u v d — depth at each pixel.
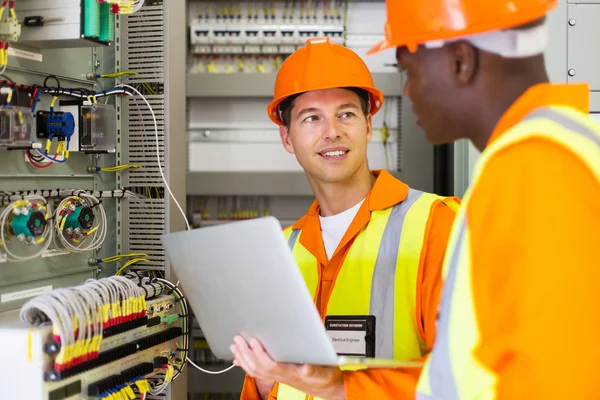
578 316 0.60
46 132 1.45
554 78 2.19
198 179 2.79
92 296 1.23
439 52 0.76
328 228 1.47
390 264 1.32
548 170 0.64
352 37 2.88
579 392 0.59
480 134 0.77
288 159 2.94
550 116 0.68
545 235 0.62
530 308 0.61
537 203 0.64
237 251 0.95
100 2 1.39
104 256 1.72
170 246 1.10
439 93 0.77
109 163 1.76
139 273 1.70
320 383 1.10
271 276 0.93
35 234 1.33
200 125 2.94
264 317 1.00
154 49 1.74
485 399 0.65
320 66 1.41
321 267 1.44
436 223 1.31
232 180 2.79
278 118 1.60
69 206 1.48
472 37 0.73
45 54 1.49
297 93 1.42
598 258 0.62
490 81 0.73
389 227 1.35
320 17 2.88
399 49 0.83
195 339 2.80
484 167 0.70
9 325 1.17
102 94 1.64
